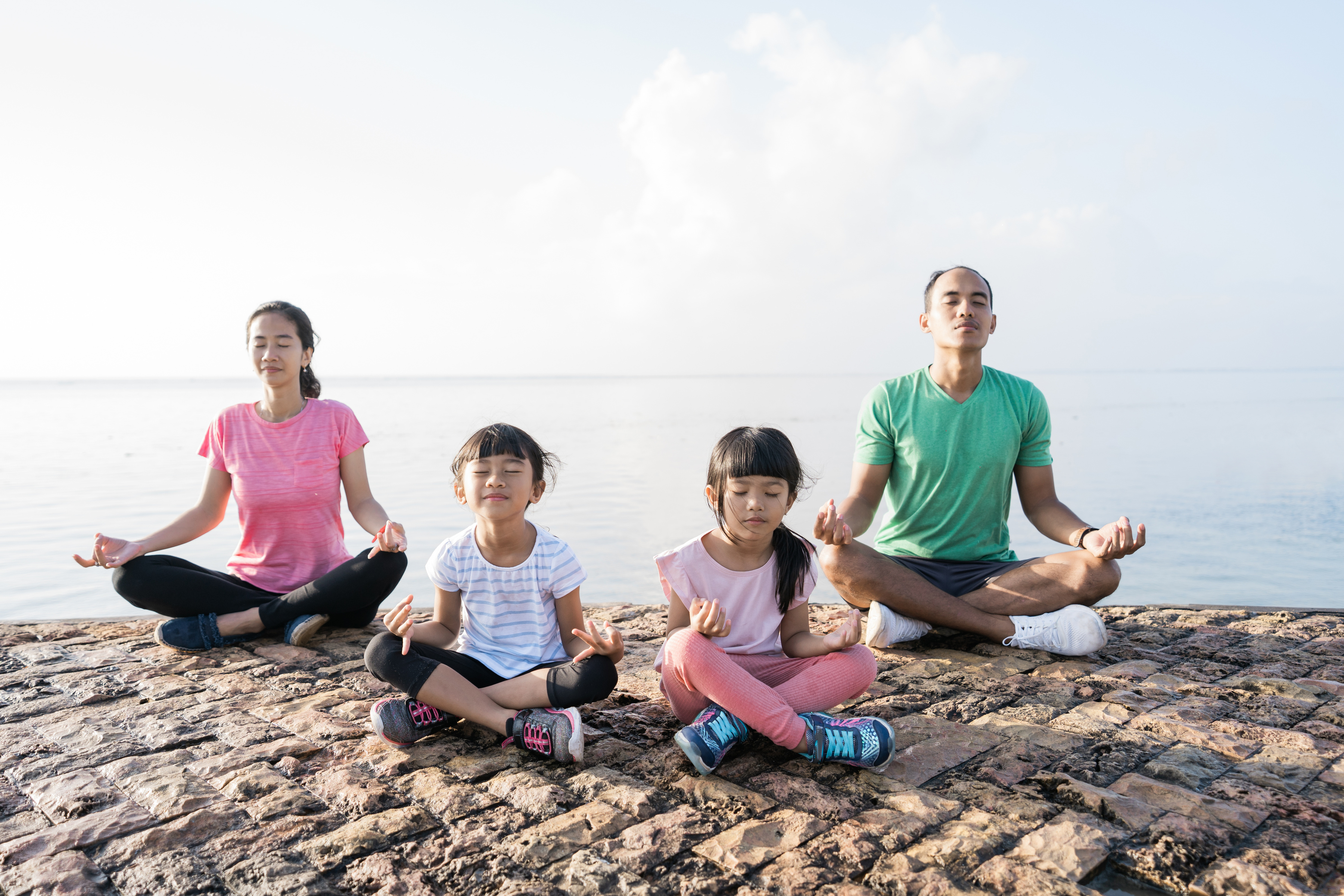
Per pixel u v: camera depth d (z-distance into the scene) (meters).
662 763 2.36
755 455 2.51
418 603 5.88
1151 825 1.94
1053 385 84.88
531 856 1.85
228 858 1.85
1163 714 2.70
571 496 11.20
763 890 1.72
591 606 4.51
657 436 21.66
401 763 2.37
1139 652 3.43
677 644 2.38
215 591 3.68
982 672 3.17
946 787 2.20
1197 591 6.29
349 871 1.81
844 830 1.95
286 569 3.97
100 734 2.60
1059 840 1.88
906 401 3.79
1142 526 3.14
